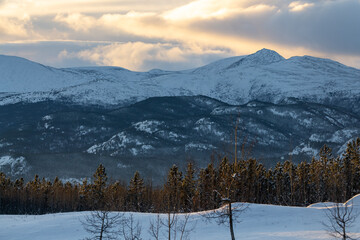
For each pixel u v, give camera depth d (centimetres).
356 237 4438
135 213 6906
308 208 6297
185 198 9525
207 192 8975
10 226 6881
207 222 5966
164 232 5675
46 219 7269
